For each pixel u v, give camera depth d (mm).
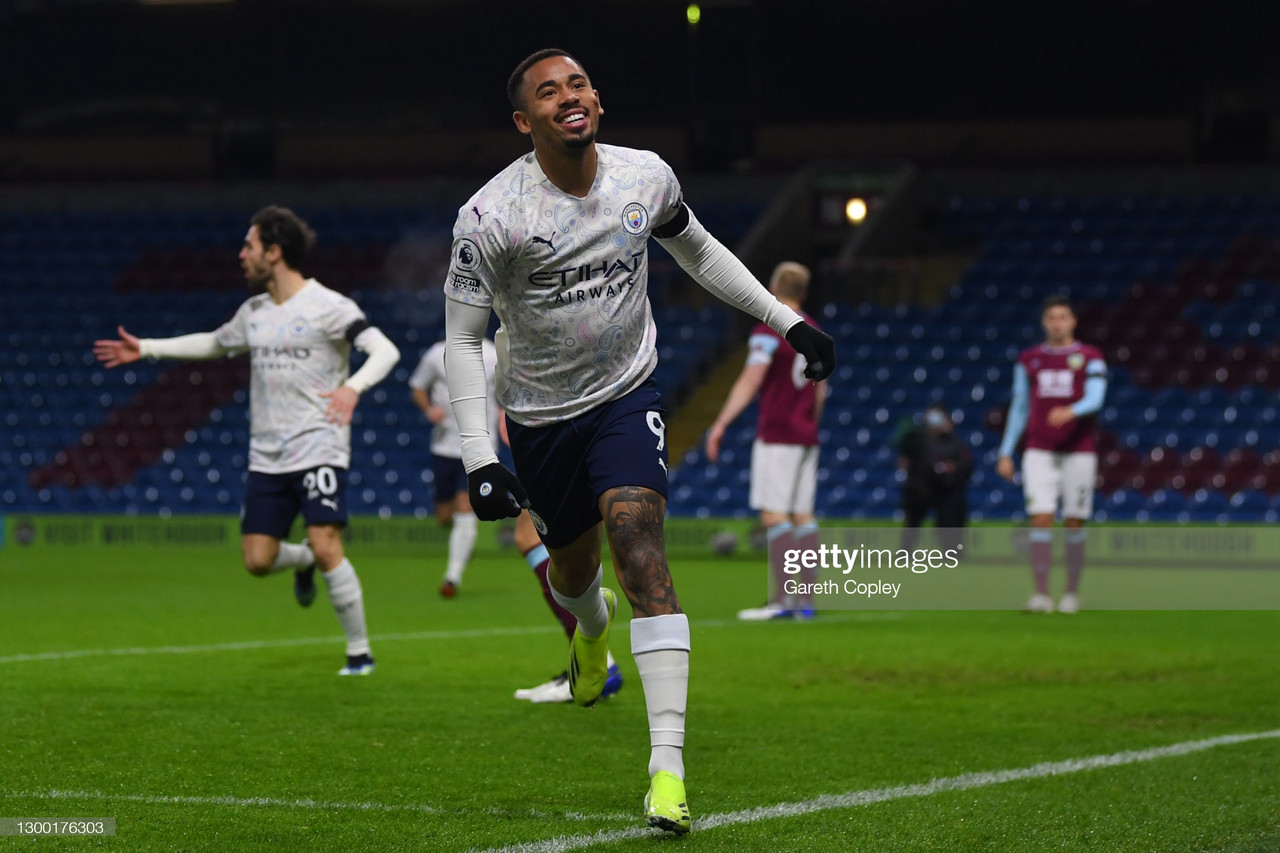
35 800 6672
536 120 6184
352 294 36812
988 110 40000
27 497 33156
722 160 41875
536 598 18562
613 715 9234
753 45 41094
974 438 29906
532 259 6320
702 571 23516
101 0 43594
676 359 33219
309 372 10758
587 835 6043
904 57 40312
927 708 9688
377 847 5816
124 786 7008
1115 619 16172
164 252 38906
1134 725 9070
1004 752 8109
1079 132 39531
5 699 9695
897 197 35625
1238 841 6082
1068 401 16891
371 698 9875
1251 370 30641
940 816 6469
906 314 32844
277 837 5973
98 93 44125
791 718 9266
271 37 43344
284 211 10812
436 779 7242
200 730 8562
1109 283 33219
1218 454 28812
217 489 32469
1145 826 6316
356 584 11008
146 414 34375
